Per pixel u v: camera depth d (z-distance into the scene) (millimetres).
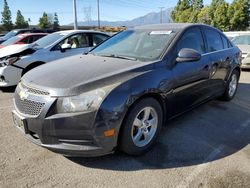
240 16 36844
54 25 64625
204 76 4340
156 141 3596
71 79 3002
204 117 4691
